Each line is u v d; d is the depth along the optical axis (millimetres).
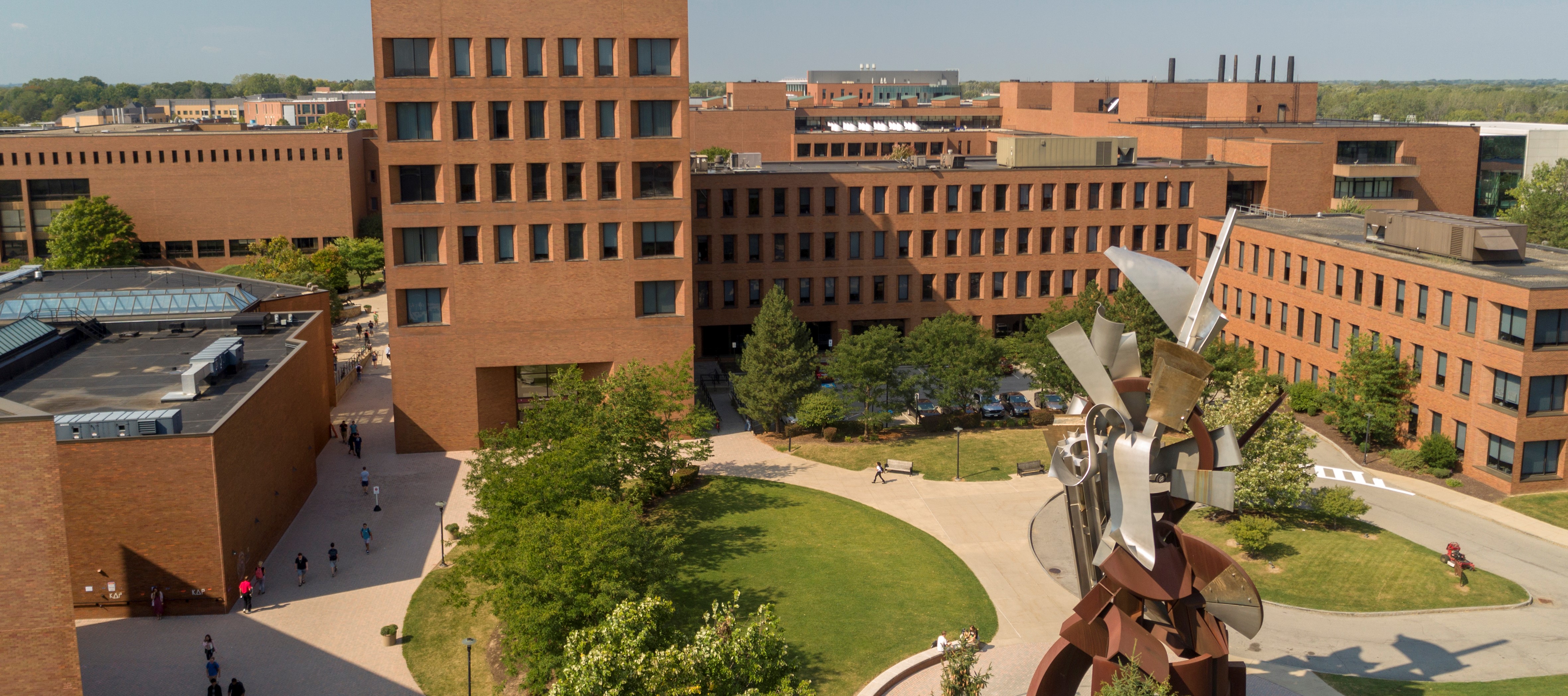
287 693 41844
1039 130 173250
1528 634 45375
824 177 92875
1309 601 48594
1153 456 31594
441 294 71062
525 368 75062
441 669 43688
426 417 71812
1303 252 81375
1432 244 70125
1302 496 56906
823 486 64688
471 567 43969
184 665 43750
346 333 111500
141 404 54750
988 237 96000
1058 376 74250
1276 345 85500
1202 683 31984
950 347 74875
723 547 55219
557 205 70500
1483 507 60125
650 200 71625
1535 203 121562
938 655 43031
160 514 47625
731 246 93000
